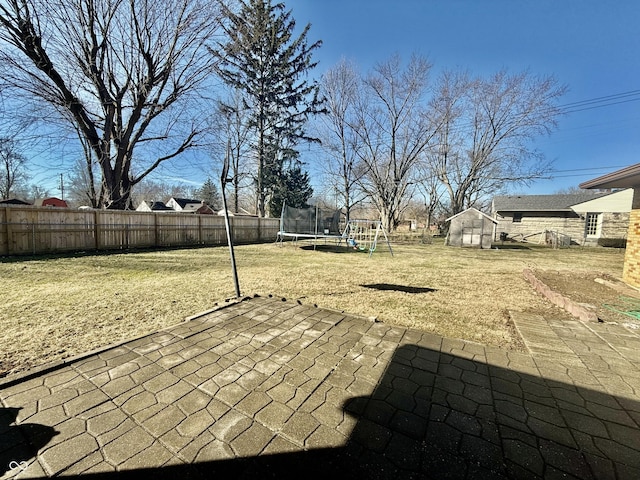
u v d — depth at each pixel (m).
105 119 10.84
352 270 6.67
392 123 19.69
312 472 1.21
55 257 7.69
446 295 4.36
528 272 6.10
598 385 1.92
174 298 3.85
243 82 17.20
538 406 1.70
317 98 19.05
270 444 1.36
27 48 8.75
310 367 2.09
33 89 9.00
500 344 2.57
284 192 20.56
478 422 1.55
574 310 3.41
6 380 1.79
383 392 1.80
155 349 2.32
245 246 12.55
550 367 2.15
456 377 2.00
